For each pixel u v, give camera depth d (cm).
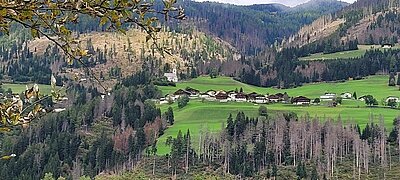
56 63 19688
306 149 8338
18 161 7975
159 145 9338
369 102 12119
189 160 8331
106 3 431
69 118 10044
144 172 8188
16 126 454
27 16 429
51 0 428
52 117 9794
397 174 7612
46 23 442
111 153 8656
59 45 460
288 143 8494
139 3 438
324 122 9062
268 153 8269
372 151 8538
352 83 15900
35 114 458
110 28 443
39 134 9306
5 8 419
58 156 8450
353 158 8125
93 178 8056
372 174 7719
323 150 8500
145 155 8838
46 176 7394
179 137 8344
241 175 7912
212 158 8369
